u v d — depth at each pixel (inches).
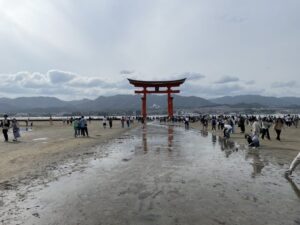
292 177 408.5
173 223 236.8
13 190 358.9
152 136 1241.4
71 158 623.8
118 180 398.9
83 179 412.2
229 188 347.3
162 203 290.5
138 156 631.8
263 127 995.3
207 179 396.5
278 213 258.2
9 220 254.1
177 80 3496.6
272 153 663.1
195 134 1344.7
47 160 598.9
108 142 984.9
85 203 296.2
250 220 241.6
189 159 579.5
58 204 295.9
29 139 1144.2
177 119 3420.3
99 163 550.3
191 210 267.9
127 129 1899.6
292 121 2126.0
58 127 2370.8
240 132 1384.1
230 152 685.3
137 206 282.2
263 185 362.0
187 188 348.5
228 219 244.4
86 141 1027.3
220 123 1667.1
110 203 293.9
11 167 523.2
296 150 713.6
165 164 521.3
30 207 289.1
